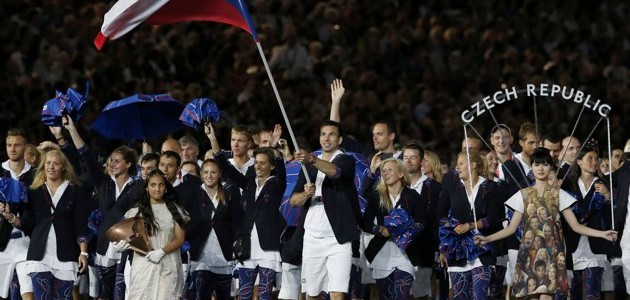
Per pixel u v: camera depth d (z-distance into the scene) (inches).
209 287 1907.0
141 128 2017.7
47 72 2920.8
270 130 2167.8
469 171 1768.0
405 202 1819.6
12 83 2810.0
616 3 3469.5
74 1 3134.8
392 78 3038.9
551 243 1685.5
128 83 2827.3
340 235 1673.2
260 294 1845.5
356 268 1802.4
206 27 3090.6
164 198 1706.4
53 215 1795.0
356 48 3132.4
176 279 1694.1
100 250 1884.8
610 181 1779.0
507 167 1831.9
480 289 1750.7
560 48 3277.6
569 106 2979.8
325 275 1704.0
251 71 2965.1
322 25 3171.8
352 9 3206.2
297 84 2876.5
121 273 1856.5
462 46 3186.5
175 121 2025.1
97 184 1888.5
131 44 3002.0
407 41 3169.3
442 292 2031.3
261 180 1867.6
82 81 2819.9
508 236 1782.7
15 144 1861.5
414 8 3321.9
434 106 2918.3
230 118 2714.1
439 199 1809.8
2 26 2970.0
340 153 1699.1
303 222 1721.2
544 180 1700.3
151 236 1685.5
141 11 1776.6
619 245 1894.7
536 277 1680.6
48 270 1786.4
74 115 1843.0
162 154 1854.1
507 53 3161.9
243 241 1844.2
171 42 3031.5
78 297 2015.3
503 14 3376.0
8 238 1797.5
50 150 1806.1
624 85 3260.3
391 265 1797.5
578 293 1903.3
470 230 1761.8
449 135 2802.7
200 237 1889.8
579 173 1907.0
